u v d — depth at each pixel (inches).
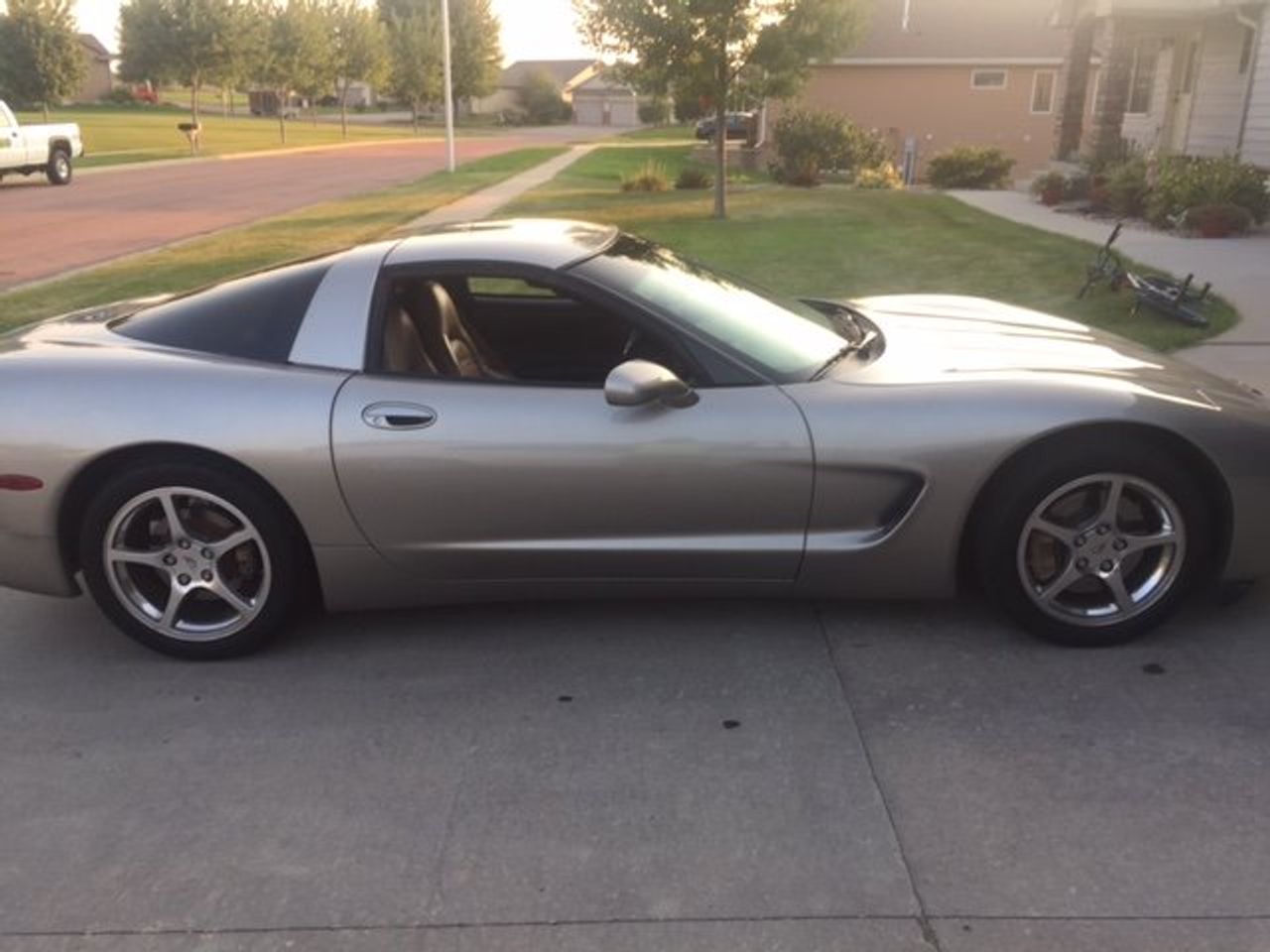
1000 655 137.3
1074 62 868.6
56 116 2642.7
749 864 101.4
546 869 101.6
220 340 142.6
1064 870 99.3
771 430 131.8
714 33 652.7
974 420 130.7
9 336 159.0
